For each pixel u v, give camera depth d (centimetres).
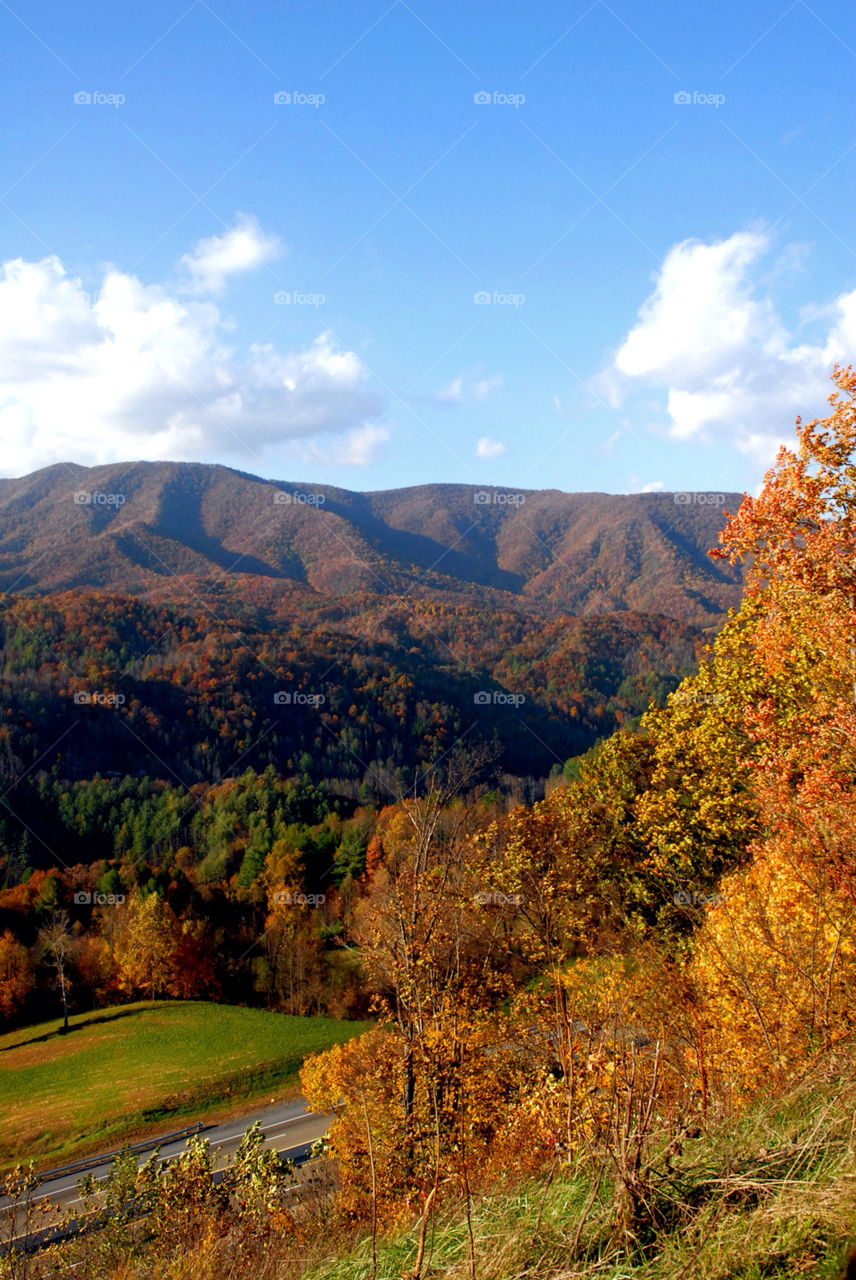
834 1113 416
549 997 1090
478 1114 1058
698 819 2008
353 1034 3903
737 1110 547
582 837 2039
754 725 1866
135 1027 4234
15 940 5188
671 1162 427
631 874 2070
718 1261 325
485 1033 1201
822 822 930
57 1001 5000
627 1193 385
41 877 5862
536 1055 1024
